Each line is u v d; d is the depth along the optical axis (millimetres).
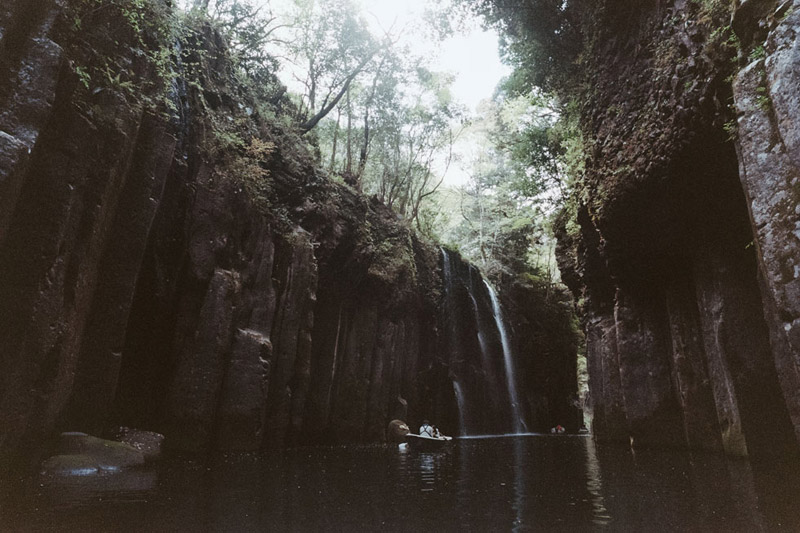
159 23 12367
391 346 23641
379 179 35875
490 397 32750
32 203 7441
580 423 41188
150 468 9664
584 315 22797
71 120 8133
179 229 14078
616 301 18078
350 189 24875
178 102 14117
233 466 10664
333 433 20031
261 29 23844
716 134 11289
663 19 12711
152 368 13500
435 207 42375
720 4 10461
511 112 26203
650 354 16438
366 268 23078
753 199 7328
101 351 10430
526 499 7227
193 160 14945
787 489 7621
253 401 14656
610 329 19156
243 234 16219
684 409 14422
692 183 12562
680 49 11930
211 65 18375
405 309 25578
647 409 16141
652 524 5555
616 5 14594
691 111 11508
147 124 11562
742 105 7703
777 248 6820
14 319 7160
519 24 20328
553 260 47312
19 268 7227
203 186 15031
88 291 9648
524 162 24688
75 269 8742
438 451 16734
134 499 6578
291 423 17078
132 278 11023
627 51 14383
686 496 7289
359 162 32906
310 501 6918
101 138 9086
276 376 16578
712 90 10836
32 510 5750
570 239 23453
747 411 11742
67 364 8969
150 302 13109
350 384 21188
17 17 6785
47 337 7906
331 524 5559
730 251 12570
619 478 9359
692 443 14094
